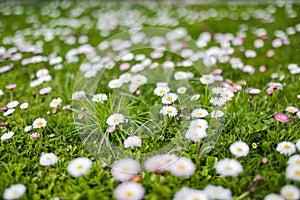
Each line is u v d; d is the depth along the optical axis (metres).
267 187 0.45
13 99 0.68
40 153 0.53
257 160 0.49
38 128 0.57
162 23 1.18
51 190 0.47
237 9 1.34
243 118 0.56
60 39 1.02
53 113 0.61
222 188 0.43
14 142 0.54
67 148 0.54
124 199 0.42
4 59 0.82
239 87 0.61
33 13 1.47
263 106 0.61
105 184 0.47
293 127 0.53
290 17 1.10
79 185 0.46
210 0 1.61
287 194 0.42
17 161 0.52
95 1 1.69
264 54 0.84
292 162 0.45
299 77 0.66
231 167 0.45
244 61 0.79
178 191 0.43
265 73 0.74
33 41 1.02
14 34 1.12
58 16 1.40
